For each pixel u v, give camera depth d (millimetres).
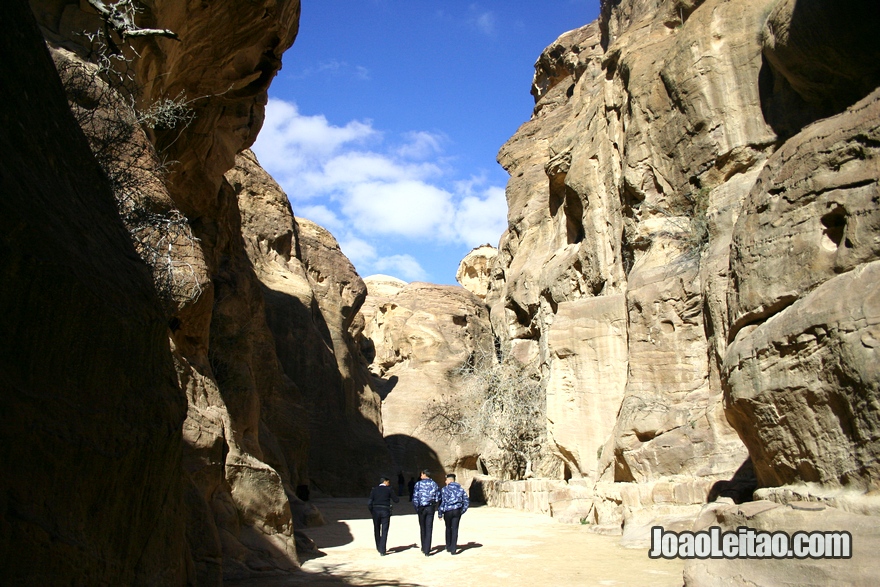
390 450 52438
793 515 5543
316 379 42625
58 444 3494
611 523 14672
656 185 17969
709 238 14484
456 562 11305
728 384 6789
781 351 6008
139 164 9242
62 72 8242
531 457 26938
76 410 3742
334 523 19594
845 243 5684
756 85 15477
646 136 18344
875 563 4711
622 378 18688
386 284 92688
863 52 12008
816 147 6160
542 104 42250
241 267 22094
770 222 6566
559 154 26641
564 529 16016
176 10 12812
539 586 8891
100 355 4051
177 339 10734
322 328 47000
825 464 5566
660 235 16969
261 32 15648
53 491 3477
